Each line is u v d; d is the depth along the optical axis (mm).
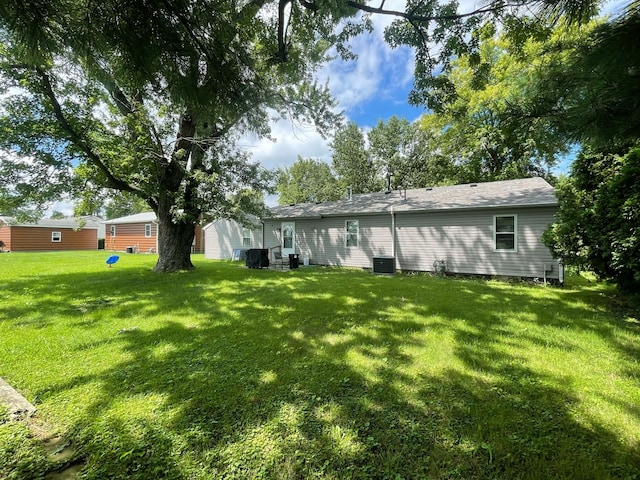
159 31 1719
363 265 11289
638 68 1564
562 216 5535
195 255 19859
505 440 1888
